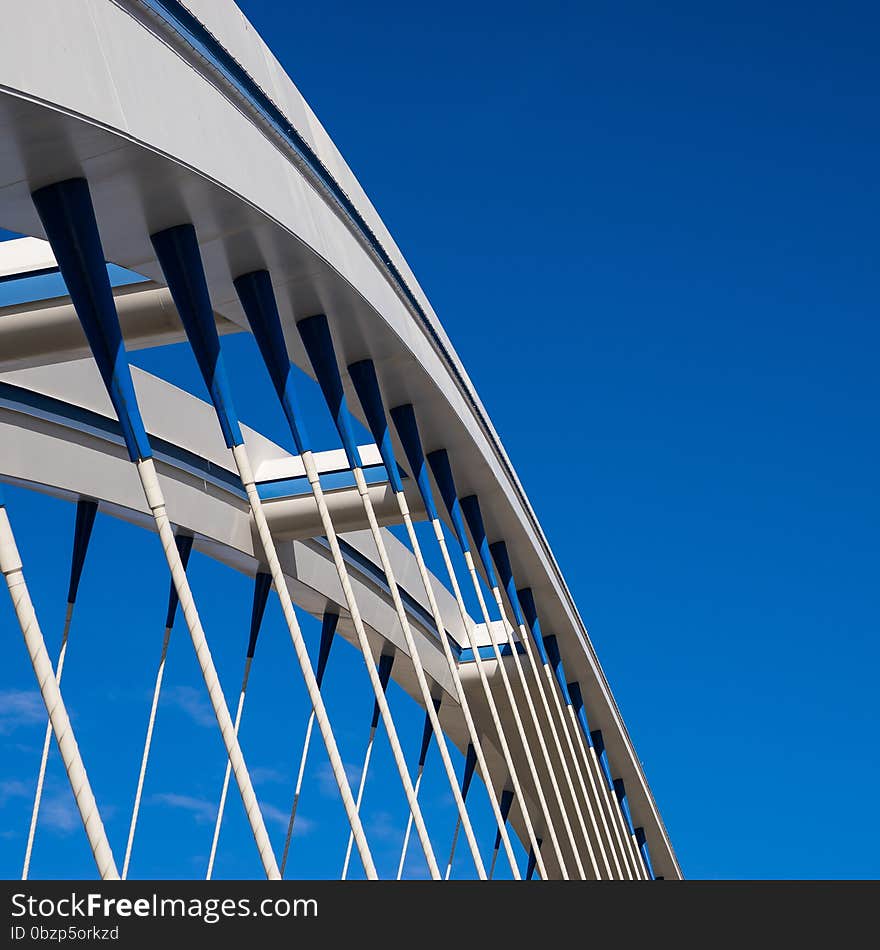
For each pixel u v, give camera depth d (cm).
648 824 5219
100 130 1288
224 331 2138
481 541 2884
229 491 2936
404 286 2222
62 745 1102
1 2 1158
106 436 2589
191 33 1532
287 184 1767
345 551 3341
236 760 1341
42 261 2092
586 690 4131
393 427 2439
